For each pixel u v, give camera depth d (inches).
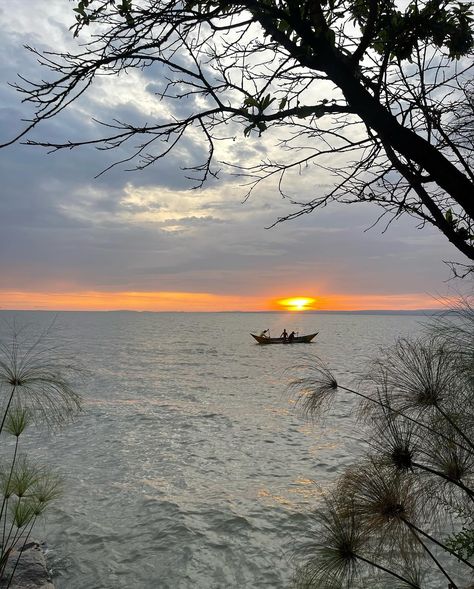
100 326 7775.6
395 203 81.5
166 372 1902.1
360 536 84.7
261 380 1672.0
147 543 427.5
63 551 408.2
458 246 76.6
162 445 793.6
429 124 73.1
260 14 70.1
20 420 133.6
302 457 717.9
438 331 93.8
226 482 605.3
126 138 70.1
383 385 93.3
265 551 412.2
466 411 90.1
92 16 71.4
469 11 76.5
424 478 87.4
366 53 78.8
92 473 627.5
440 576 301.1
